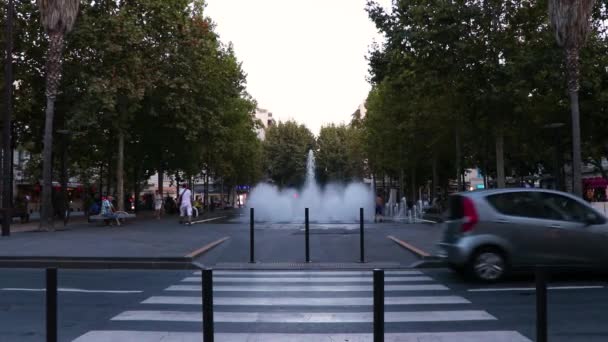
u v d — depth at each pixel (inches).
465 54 914.1
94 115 1187.9
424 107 1419.8
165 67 1336.1
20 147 1583.4
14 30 1201.4
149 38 1279.5
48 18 960.3
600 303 379.9
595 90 1143.6
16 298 403.2
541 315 217.2
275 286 459.5
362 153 2687.0
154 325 322.0
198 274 535.2
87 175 2546.8
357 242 762.8
